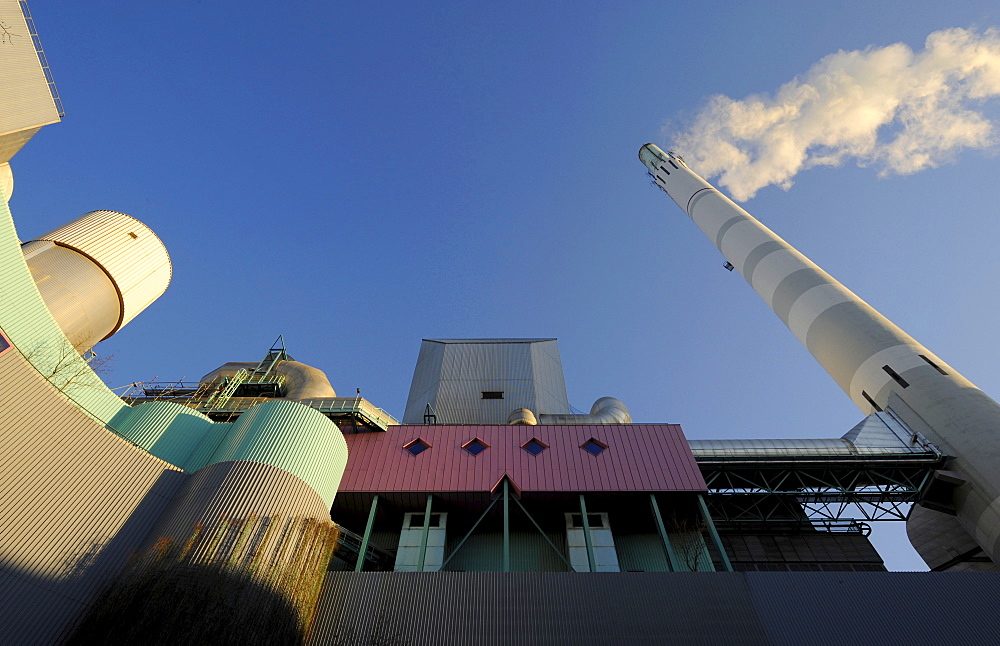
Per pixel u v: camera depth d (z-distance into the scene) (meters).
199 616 19.03
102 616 18.91
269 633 20.14
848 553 37.44
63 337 26.56
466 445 34.59
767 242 57.81
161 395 38.56
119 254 38.16
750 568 36.56
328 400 35.06
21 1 27.70
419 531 31.28
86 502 21.75
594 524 31.97
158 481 24.48
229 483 23.89
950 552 39.28
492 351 54.09
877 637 22.73
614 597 23.81
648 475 32.41
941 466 37.81
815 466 38.25
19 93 26.64
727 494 38.22
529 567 31.59
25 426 21.11
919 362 42.19
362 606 23.33
